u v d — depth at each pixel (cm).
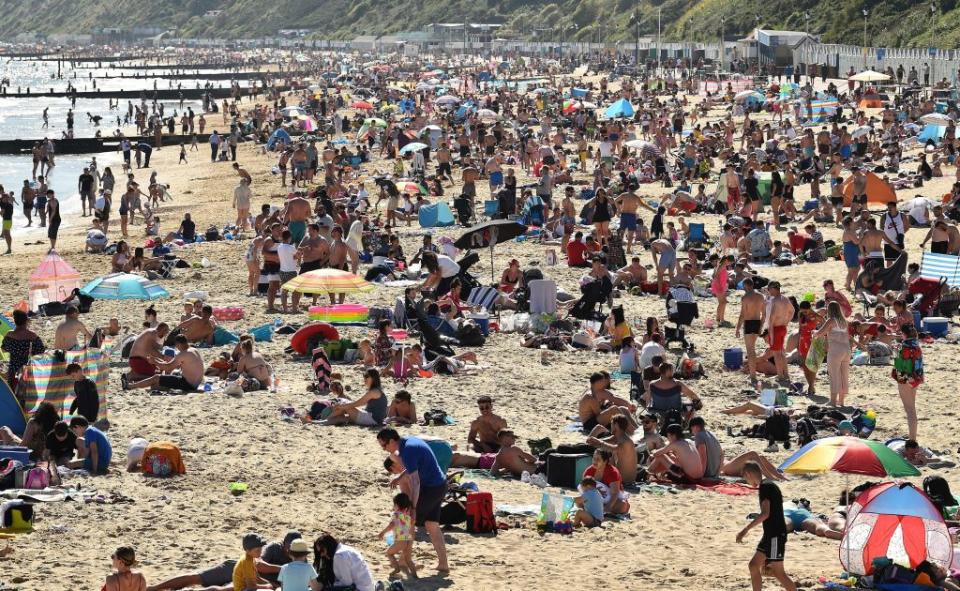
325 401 4262
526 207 8531
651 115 15000
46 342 5278
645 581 2711
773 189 8250
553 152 11519
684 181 9525
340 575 2434
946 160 10331
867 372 4975
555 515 3125
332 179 10344
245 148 16662
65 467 3453
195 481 3416
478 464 3678
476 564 2808
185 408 4272
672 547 2991
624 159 11331
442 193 10481
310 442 3900
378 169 12444
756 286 6475
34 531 2908
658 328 5062
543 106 18738
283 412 4222
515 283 6241
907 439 3838
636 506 3378
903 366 3828
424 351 5172
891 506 2586
